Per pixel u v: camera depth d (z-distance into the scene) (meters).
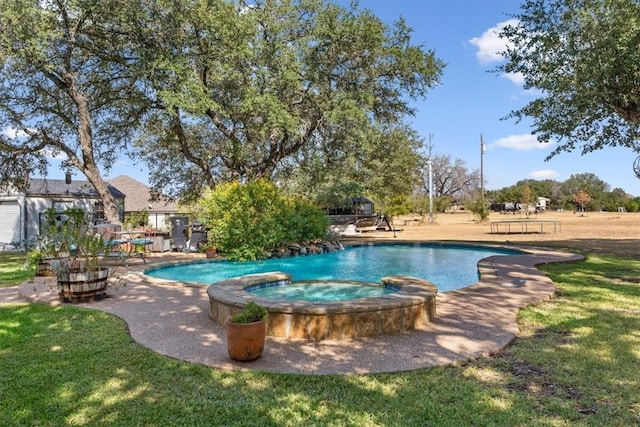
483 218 33.31
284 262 12.48
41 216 20.31
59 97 15.36
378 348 4.14
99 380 3.38
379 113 17.25
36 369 3.61
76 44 13.57
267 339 4.51
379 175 21.83
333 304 4.64
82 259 6.62
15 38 11.62
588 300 6.15
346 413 2.81
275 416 2.78
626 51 8.22
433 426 2.63
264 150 18.06
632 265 9.71
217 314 5.14
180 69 13.10
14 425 2.68
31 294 6.91
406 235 22.50
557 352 3.95
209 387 3.24
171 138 17.58
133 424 2.68
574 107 10.57
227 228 12.20
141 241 12.10
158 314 5.57
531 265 9.59
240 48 13.76
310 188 20.30
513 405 2.90
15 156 15.73
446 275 10.53
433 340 4.35
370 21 14.74
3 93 14.36
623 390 3.12
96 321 5.22
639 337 4.37
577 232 21.73
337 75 15.98
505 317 5.21
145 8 13.32
